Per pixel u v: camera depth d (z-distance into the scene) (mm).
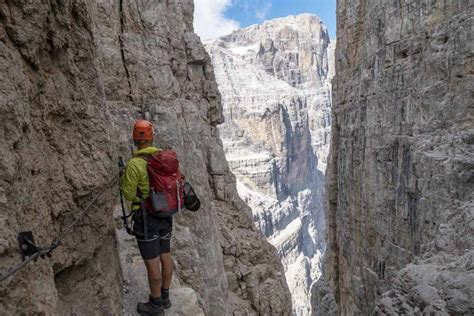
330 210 40906
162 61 13789
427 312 12578
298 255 117375
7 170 3072
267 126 136000
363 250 30250
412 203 22344
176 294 6863
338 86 38875
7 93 3178
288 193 142375
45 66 4180
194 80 19266
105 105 5711
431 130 21703
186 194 6160
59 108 4406
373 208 28203
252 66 154250
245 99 137625
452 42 20672
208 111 20156
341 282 37438
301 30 192875
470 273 12828
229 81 141250
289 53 185125
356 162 32375
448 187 18312
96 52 5723
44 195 3916
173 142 12680
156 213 5609
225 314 13133
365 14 33062
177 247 11000
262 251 20219
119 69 12188
